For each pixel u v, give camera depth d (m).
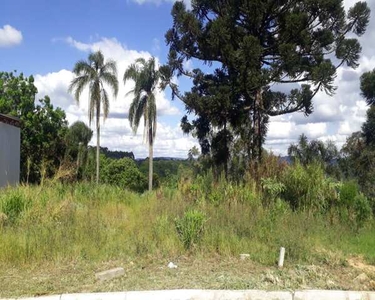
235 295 4.89
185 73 17.92
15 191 8.97
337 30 16.45
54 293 4.86
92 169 36.94
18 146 15.56
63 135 37.56
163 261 6.23
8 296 4.73
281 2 15.64
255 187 10.95
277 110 17.97
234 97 16.50
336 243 7.41
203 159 19.16
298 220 8.50
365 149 16.58
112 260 6.21
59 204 8.66
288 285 5.23
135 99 33.41
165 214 8.53
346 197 9.52
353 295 4.97
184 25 16.31
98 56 35.75
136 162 46.66
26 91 35.06
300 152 15.87
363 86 17.05
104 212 9.47
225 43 15.23
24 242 6.23
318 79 14.35
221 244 6.78
